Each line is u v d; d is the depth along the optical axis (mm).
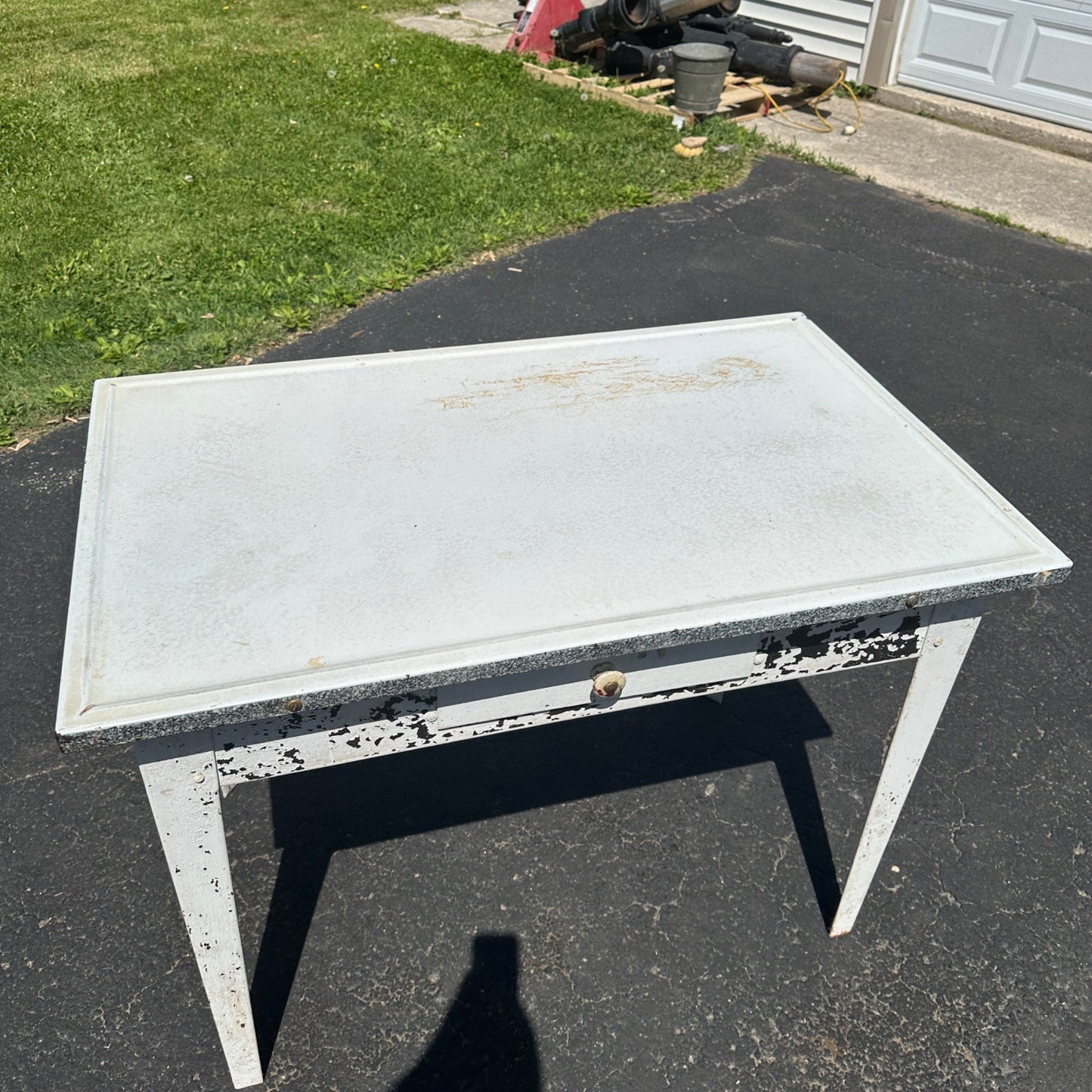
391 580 1735
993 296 5367
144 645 1588
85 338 4609
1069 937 2482
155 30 9516
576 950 2430
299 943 2432
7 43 9047
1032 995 2357
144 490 1946
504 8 10695
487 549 1818
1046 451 4211
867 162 7000
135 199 5996
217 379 2330
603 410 2254
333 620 1646
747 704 3137
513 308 5059
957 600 1820
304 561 1777
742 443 2148
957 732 3012
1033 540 1882
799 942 2461
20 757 2846
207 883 1753
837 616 1733
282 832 2701
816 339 2584
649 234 5867
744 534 1875
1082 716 3074
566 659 1623
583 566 1781
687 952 2432
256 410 2221
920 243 5898
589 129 7180
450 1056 2217
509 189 6230
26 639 3201
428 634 1621
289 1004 2303
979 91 7793
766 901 2551
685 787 2852
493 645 1596
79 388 4281
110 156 6594
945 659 1976
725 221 6051
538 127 7191
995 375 4715
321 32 9555
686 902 2543
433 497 1953
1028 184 6742
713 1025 2285
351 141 6902
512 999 2326
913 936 2479
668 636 1651
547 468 2049
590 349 2521
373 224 5730
